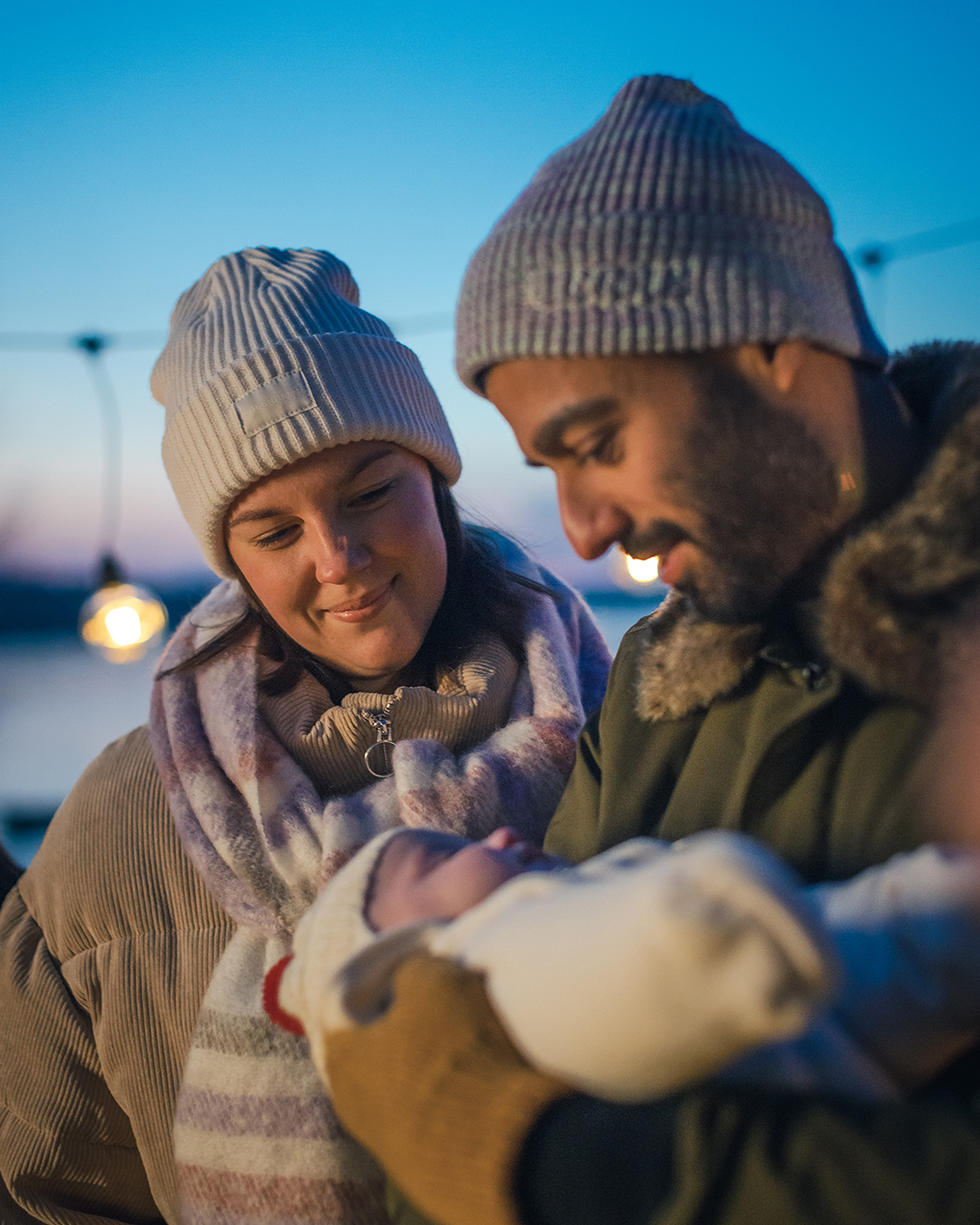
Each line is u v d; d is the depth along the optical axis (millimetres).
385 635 1464
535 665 1603
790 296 802
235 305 1520
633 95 917
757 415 810
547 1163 623
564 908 595
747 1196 560
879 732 827
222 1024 1314
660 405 816
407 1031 678
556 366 834
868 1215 529
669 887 481
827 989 453
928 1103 568
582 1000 518
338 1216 1224
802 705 873
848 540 809
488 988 663
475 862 921
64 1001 1475
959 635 727
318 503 1403
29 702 13070
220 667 1599
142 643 2695
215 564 1578
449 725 1521
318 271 1570
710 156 842
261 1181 1237
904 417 876
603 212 829
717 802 952
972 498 740
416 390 1532
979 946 602
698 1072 512
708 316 792
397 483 1454
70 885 1511
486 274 872
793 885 490
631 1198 598
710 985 462
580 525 892
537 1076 638
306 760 1514
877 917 633
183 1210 1285
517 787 1438
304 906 1364
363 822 1413
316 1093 1263
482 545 1729
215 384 1422
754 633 936
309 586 1446
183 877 1473
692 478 817
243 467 1386
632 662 1129
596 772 1156
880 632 755
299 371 1408
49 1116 1448
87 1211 1466
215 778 1486
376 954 779
